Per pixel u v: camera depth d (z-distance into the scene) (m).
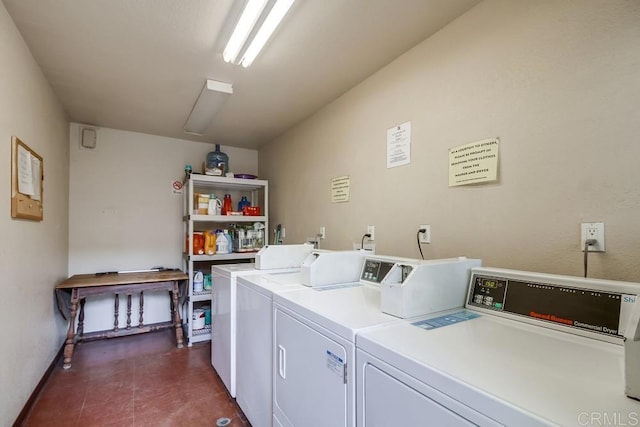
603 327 0.86
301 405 1.21
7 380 1.60
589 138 1.15
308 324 1.18
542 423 0.51
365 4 1.53
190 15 1.60
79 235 3.22
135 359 2.73
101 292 2.81
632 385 0.58
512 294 1.11
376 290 1.55
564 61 1.22
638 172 1.03
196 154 3.87
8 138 1.60
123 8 1.55
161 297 3.59
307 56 2.00
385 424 0.82
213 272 2.52
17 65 1.71
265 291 1.59
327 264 1.68
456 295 1.23
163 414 1.92
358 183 2.37
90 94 2.54
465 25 1.60
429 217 1.79
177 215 3.72
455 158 1.64
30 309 1.96
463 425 0.63
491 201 1.48
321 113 2.86
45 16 1.61
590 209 1.14
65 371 2.49
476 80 1.54
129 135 3.49
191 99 2.65
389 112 2.08
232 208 3.73
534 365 0.72
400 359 0.78
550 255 1.25
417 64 1.88
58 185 2.69
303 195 3.14
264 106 2.82
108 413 1.92
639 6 1.04
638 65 1.04
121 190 3.44
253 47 1.78
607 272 1.10
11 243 1.65
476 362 0.73
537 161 1.30
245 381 1.84
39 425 1.80
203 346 3.05
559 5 1.23
